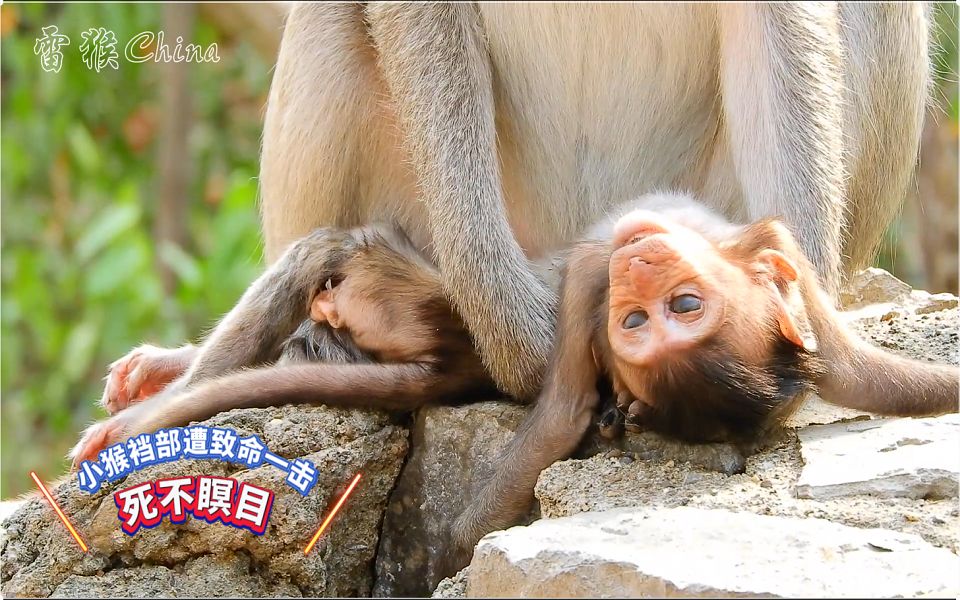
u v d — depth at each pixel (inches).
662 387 198.5
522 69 254.2
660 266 195.3
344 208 269.0
